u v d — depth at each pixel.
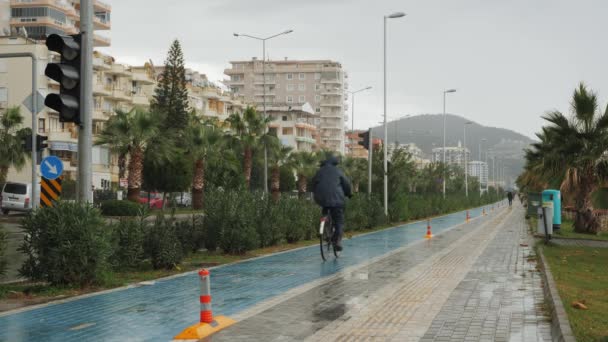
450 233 28.31
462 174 129.50
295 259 16.39
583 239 25.19
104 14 94.88
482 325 8.03
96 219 11.31
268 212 20.56
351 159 79.31
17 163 47.38
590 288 11.15
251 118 61.06
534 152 34.69
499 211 66.25
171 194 61.25
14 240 22.73
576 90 27.98
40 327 8.09
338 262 15.61
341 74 169.38
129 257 13.44
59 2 89.12
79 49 10.62
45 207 11.27
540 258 15.89
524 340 7.22
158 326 8.14
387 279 12.40
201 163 54.38
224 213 17.69
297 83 168.88
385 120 42.88
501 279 12.37
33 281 11.34
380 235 26.89
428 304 9.56
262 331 7.82
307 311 9.07
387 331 7.75
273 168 71.50
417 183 77.56
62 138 64.69
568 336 6.79
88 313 8.98
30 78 63.31
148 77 80.44
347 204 29.02
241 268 14.36
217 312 9.03
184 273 13.44
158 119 48.75
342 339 7.38
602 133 27.67
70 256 11.00
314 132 141.12
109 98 72.62
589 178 28.06
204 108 99.25
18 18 86.19
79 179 11.59
